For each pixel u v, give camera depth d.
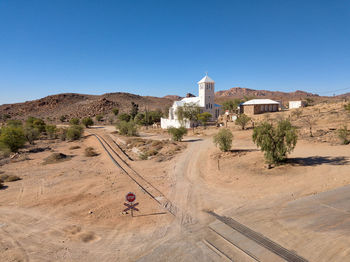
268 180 15.36
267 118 49.97
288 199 12.16
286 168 17.20
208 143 32.50
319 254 7.61
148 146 33.19
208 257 7.94
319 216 10.05
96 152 34.06
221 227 9.85
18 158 31.23
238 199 12.80
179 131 36.03
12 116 159.25
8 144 34.84
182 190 15.02
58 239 9.73
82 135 58.16
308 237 8.59
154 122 77.56
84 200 14.26
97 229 10.42
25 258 8.41
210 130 47.28
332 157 18.95
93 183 17.86
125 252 8.54
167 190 15.23
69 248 8.99
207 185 15.67
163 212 11.81
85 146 41.84
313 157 19.52
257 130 18.41
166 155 26.67
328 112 44.00
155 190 15.38
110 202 13.65
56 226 10.95
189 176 18.14
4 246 9.33
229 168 19.00
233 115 65.50
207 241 8.91
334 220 9.61
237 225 9.92
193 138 39.00
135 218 11.31
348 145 22.66
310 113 47.66
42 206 13.62
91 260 8.18
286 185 14.18
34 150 37.66
